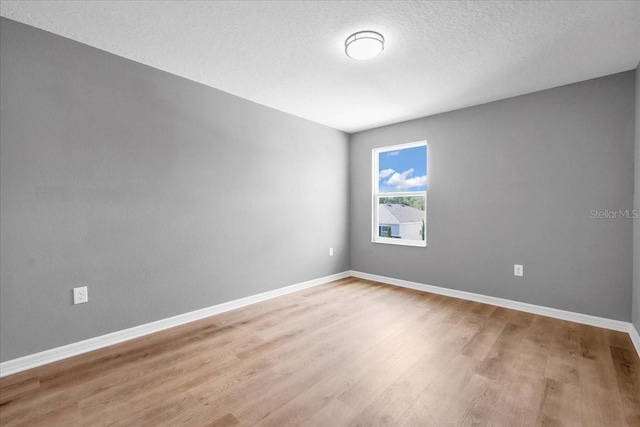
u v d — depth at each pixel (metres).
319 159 4.20
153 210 2.61
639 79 2.37
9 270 1.95
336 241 4.49
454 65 2.51
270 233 3.57
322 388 1.77
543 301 3.00
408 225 4.42
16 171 1.97
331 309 3.17
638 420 1.50
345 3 1.76
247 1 1.74
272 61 2.48
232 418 1.52
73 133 2.19
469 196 3.49
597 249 2.72
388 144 4.25
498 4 1.76
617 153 2.62
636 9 1.79
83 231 2.24
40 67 2.05
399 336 2.49
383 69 2.60
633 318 2.49
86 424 1.48
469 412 1.57
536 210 3.04
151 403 1.64
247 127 3.31
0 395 1.71
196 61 2.48
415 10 1.81
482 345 2.33
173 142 2.73
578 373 1.92
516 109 3.16
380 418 1.52
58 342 2.13
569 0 1.72
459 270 3.58
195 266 2.89
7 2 1.75
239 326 2.72
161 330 2.64
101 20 1.94
